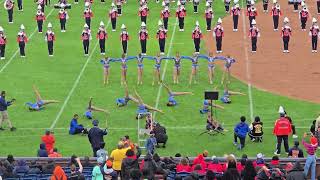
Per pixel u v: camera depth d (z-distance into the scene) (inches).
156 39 2861.7
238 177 1464.1
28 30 2987.2
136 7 3339.1
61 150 1895.9
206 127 2001.7
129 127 2032.5
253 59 2623.0
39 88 2327.8
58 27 3024.1
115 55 2659.9
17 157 1729.8
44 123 2068.2
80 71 2488.9
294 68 2519.7
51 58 2628.0
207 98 1973.4
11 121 2081.7
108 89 2316.7
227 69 2357.3
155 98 2235.5
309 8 3312.0
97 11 3265.3
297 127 2017.7
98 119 2087.8
